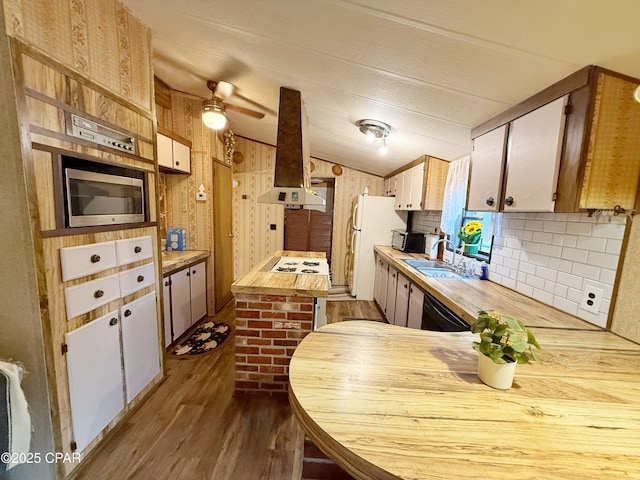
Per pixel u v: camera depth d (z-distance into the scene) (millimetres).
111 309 1564
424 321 2148
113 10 1512
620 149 1108
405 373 906
